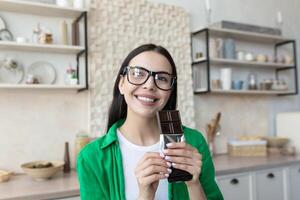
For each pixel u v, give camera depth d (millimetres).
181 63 2572
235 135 2875
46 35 1997
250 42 3025
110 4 2301
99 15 2262
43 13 2107
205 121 2721
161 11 2508
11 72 2027
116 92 1039
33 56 2098
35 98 2092
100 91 2244
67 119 2184
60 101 2166
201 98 2717
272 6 3189
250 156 2637
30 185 1698
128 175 914
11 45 1900
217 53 2660
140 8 2418
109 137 949
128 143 956
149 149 947
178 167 788
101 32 2266
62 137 2162
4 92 2004
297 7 3314
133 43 2375
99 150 938
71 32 2205
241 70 2939
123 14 2350
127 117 975
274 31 2922
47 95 2129
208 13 2643
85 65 2137
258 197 2234
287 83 3229
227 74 2648
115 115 1052
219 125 2676
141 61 888
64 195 1579
